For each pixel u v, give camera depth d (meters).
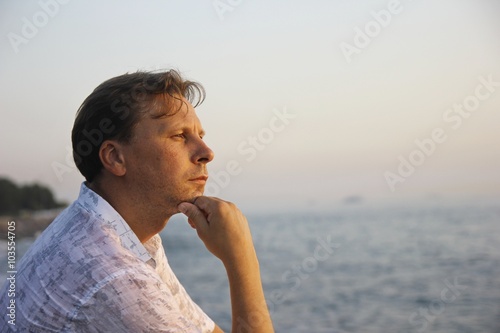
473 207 43.38
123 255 1.29
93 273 1.25
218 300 12.12
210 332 1.77
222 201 1.47
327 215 45.69
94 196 1.39
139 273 1.26
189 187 1.44
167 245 20.42
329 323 10.48
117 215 1.38
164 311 1.24
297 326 10.20
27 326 1.28
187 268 16.72
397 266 18.09
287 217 45.25
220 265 17.09
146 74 1.42
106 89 1.40
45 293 1.27
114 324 1.22
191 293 13.02
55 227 1.38
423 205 48.50
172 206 1.44
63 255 1.29
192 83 1.51
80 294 1.24
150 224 1.45
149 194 1.41
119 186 1.42
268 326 1.43
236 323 1.42
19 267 1.37
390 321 10.61
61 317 1.25
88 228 1.33
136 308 1.22
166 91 1.40
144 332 1.21
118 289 1.22
